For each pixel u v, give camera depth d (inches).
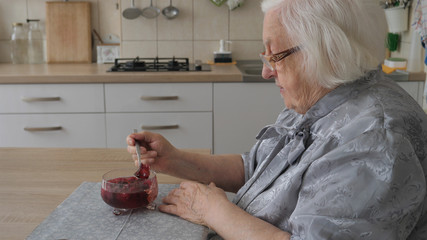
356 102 40.2
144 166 46.5
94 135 111.0
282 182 41.9
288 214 39.9
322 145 38.2
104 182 42.9
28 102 109.1
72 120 110.2
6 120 109.8
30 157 59.8
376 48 41.2
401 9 109.3
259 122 110.4
